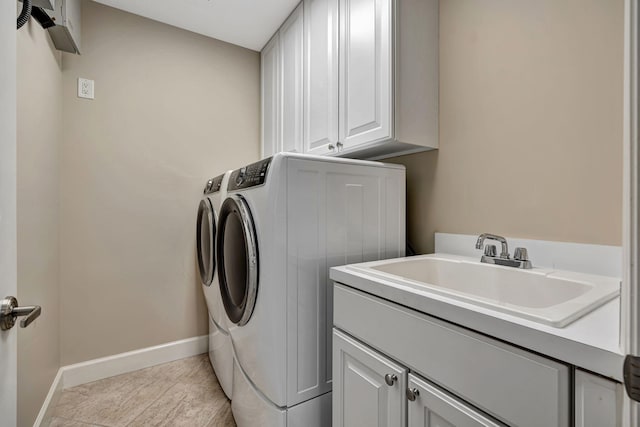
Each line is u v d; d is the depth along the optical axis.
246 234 1.20
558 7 1.09
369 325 0.94
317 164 1.22
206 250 1.93
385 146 1.43
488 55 1.31
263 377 1.17
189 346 2.25
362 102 1.43
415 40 1.38
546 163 1.13
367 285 0.94
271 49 2.33
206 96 2.34
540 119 1.14
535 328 0.57
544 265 1.12
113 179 2.01
